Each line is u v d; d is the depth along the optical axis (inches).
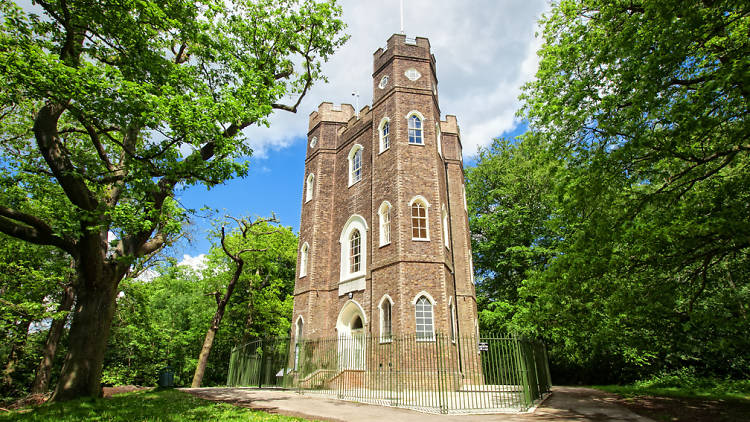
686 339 484.7
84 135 709.3
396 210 843.4
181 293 1581.0
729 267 498.3
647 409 489.4
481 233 1396.4
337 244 1019.3
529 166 1208.8
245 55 646.5
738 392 618.5
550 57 639.1
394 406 519.8
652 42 401.7
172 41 613.9
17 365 1071.0
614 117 453.1
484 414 460.4
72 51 471.5
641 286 457.7
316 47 724.0
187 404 493.7
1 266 765.3
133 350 1389.0
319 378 757.9
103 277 520.4
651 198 451.5
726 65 343.3
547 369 723.4
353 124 1083.9
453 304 873.5
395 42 983.6
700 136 388.2
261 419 399.5
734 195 425.4
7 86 408.2
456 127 1123.3
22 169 527.5
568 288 496.7
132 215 491.8
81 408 418.6
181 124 453.4
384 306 811.4
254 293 1397.6
